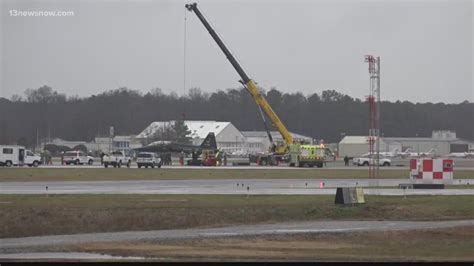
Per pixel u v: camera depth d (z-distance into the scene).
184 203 114.94
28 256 62.94
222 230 86.00
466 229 86.25
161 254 64.62
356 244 73.25
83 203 114.12
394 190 154.38
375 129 178.50
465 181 196.00
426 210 109.75
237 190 152.25
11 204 111.25
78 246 70.25
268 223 95.94
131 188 159.50
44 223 90.94
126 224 92.75
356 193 115.88
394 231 84.00
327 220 100.00
